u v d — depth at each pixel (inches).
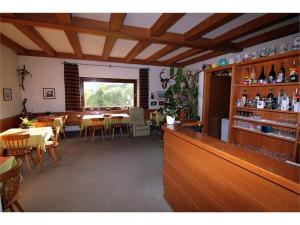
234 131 143.2
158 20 118.0
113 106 256.2
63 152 155.2
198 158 59.1
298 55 98.2
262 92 123.7
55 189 94.7
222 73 186.2
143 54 215.6
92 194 90.4
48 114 209.2
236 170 43.4
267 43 139.0
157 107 274.1
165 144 85.0
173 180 77.5
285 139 103.4
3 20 106.7
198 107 201.9
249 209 39.9
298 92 102.3
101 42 169.5
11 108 184.5
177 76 231.5
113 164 129.4
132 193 91.7
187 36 138.6
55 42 171.6
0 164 70.9
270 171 34.3
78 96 231.1
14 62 193.2
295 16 100.3
